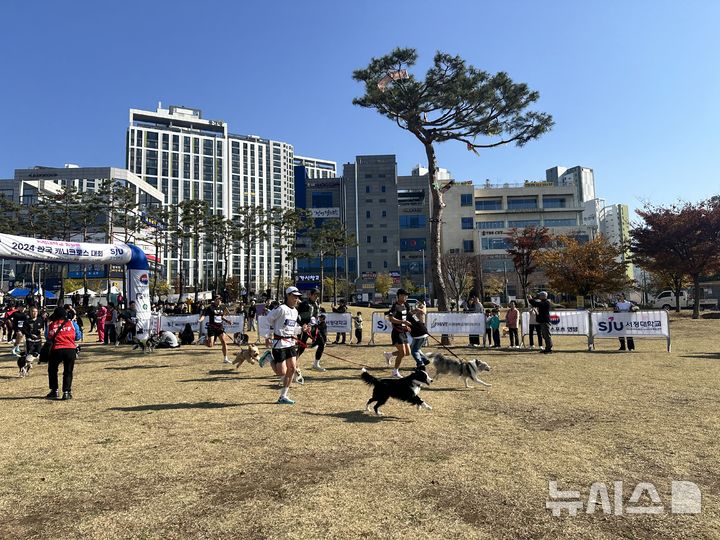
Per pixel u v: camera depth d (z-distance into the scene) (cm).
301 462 463
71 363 808
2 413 689
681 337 1809
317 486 402
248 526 332
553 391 808
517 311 1577
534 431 564
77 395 823
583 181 19262
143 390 858
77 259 1559
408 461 461
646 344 1581
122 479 426
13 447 524
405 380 654
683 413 640
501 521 336
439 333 1631
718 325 2358
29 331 1084
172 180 14688
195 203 5394
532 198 9306
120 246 1680
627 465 445
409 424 601
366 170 9569
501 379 938
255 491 394
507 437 540
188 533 323
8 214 5278
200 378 988
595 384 866
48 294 5103
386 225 9419
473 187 9069
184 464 462
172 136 14800
